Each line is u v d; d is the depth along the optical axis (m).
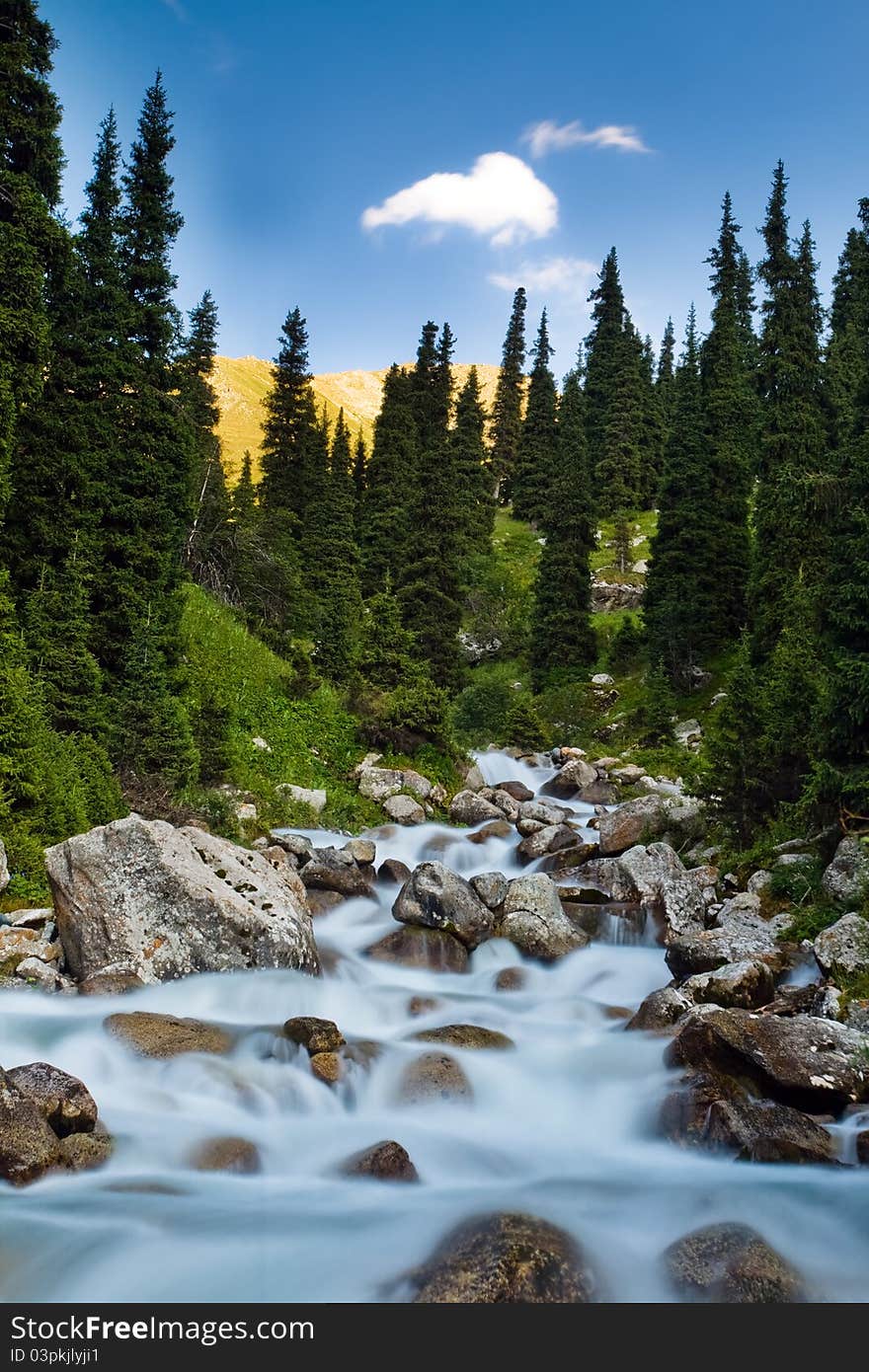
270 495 63.09
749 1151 8.44
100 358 24.28
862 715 14.77
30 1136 7.58
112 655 23.39
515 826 26.83
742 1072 9.82
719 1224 7.14
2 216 20.17
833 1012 11.37
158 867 12.70
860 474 16.70
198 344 57.25
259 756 26.78
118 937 12.31
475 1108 9.91
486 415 93.00
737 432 59.44
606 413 83.12
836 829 15.52
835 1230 7.32
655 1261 6.72
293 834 21.89
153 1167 7.98
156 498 25.00
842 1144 8.63
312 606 47.47
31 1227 6.88
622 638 54.50
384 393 79.06
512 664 61.53
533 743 43.31
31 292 19.52
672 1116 9.21
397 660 33.09
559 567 57.22
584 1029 12.31
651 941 16.66
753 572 39.41
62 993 11.62
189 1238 6.96
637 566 69.69
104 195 26.00
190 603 35.38
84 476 21.98
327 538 53.34
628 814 22.31
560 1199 7.75
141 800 19.09
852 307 62.72
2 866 13.61
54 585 20.38
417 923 15.91
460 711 46.56
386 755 30.75
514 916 16.27
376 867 21.81
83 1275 6.47
